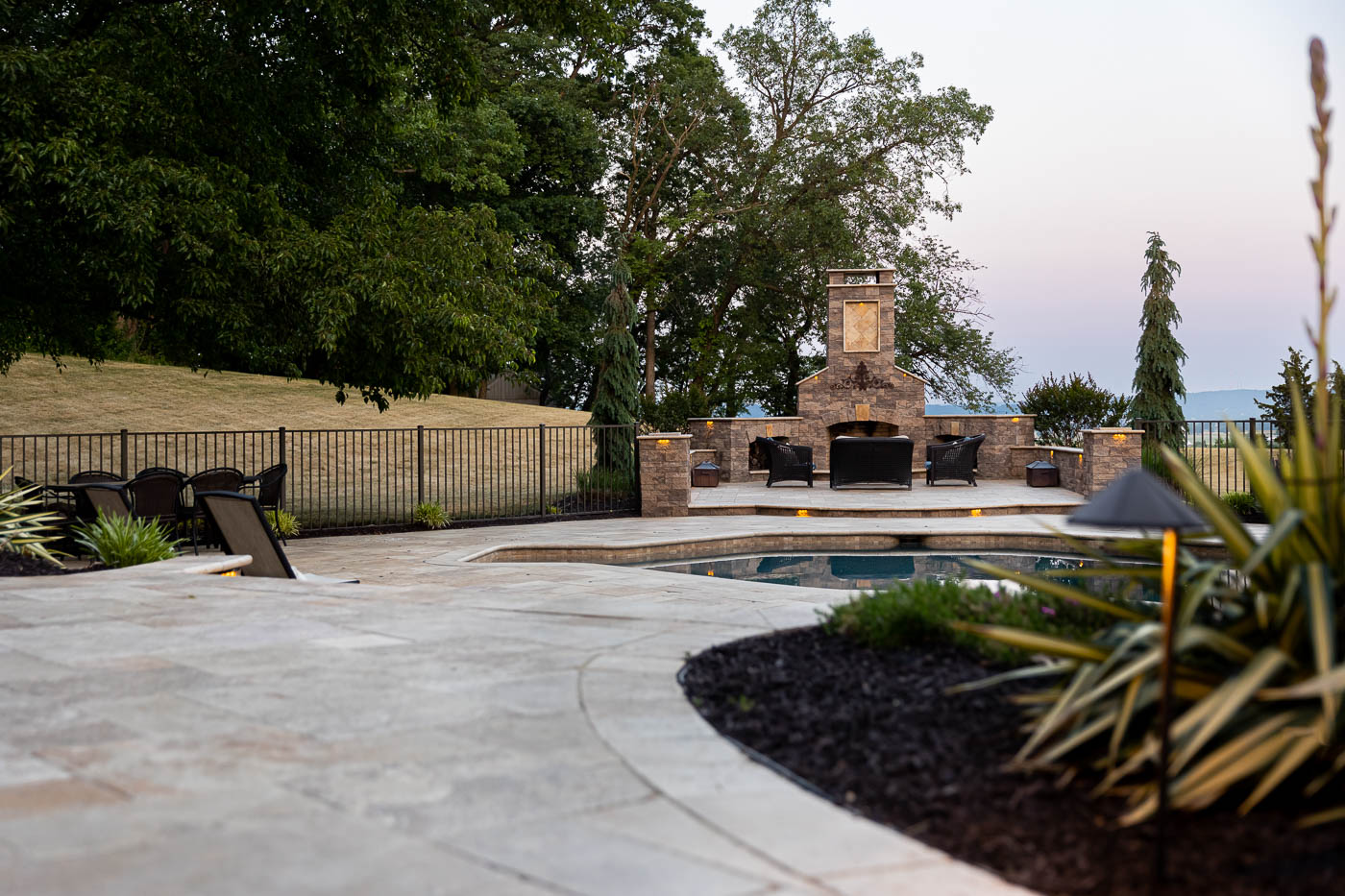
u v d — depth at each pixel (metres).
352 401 27.42
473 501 18.16
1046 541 12.52
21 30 12.49
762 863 2.53
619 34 15.89
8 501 9.15
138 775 3.21
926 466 22.25
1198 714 2.73
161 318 13.34
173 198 11.65
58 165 10.64
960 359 31.34
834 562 11.95
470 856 2.57
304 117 14.02
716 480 20.77
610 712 3.98
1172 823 2.77
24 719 3.86
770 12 31.55
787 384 34.84
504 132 29.25
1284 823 2.72
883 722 3.67
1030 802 2.94
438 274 14.24
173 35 12.76
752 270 32.56
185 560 8.70
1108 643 3.30
